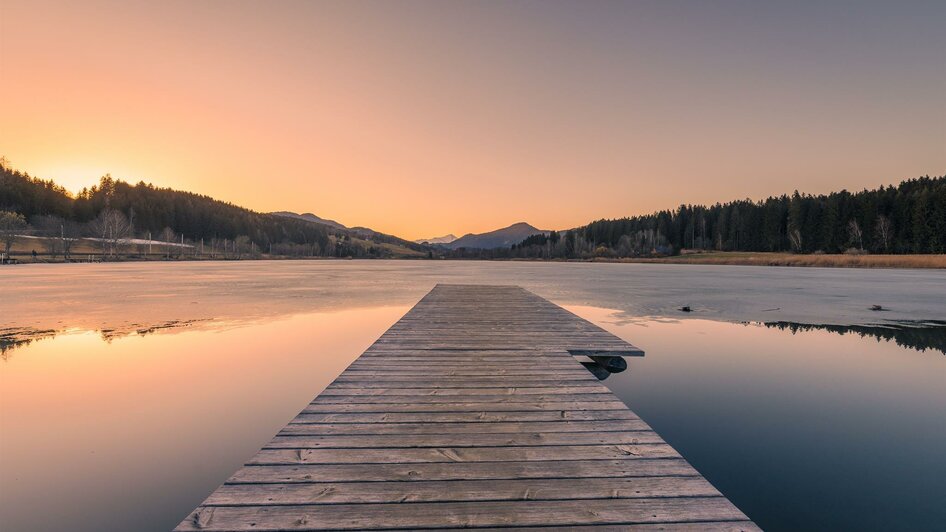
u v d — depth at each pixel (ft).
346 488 8.66
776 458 15.38
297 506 8.05
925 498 12.78
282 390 22.53
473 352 21.17
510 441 10.97
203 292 73.05
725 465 14.87
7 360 28.02
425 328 27.94
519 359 19.77
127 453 15.62
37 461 14.97
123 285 85.40
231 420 18.63
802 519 11.76
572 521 7.78
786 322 42.32
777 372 25.91
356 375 17.06
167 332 37.11
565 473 9.39
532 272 161.68
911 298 63.82
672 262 279.49
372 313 48.93
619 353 21.83
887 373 25.81
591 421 12.35
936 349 31.45
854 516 11.87
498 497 8.46
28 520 11.66
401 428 11.72
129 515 11.94
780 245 285.43
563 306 54.19
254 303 57.98
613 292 73.61
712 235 351.46
